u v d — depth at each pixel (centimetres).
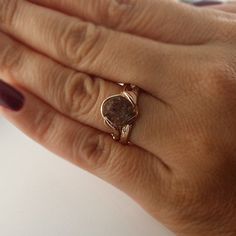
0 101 8
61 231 9
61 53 8
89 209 9
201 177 8
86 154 8
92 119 8
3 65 8
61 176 10
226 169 8
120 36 8
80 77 8
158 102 8
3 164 10
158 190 8
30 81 8
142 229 9
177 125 8
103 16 9
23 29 8
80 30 8
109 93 8
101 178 9
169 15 9
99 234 9
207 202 8
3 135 10
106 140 8
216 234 8
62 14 9
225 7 11
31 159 10
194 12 9
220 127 8
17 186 9
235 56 8
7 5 8
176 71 8
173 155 8
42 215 9
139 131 8
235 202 8
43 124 9
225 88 8
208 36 9
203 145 8
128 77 8
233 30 9
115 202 9
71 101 8
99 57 8
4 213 9
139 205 9
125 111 8
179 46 8
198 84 8
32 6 8
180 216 8
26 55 8
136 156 8
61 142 9
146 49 8
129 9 9
